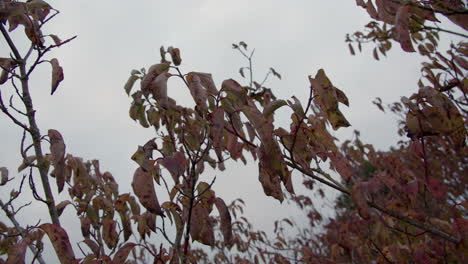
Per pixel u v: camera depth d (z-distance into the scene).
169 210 0.60
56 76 0.52
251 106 0.45
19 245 0.40
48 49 0.54
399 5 0.51
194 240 0.49
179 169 0.44
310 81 0.43
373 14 0.56
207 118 0.44
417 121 0.47
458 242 0.47
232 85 0.45
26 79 0.54
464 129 0.44
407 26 0.47
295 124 0.49
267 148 0.40
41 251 0.55
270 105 0.44
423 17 0.50
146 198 0.43
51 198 0.53
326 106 0.42
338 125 0.42
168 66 0.46
